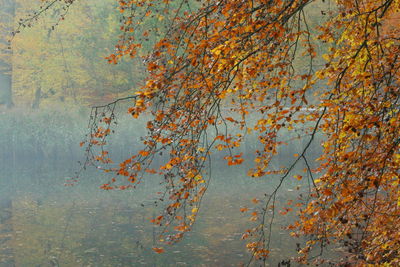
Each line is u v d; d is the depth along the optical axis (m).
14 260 9.44
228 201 13.72
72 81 29.30
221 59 4.11
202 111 4.45
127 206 13.67
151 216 12.46
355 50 4.95
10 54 28.86
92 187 16.75
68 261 9.37
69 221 12.23
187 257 9.31
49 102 31.17
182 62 4.33
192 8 19.52
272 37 4.40
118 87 27.89
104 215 12.73
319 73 4.32
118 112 24.36
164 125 4.41
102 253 9.73
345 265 5.45
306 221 5.12
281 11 4.27
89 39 27.58
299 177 5.12
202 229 11.03
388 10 5.50
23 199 14.92
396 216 4.99
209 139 21.83
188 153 4.54
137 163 4.42
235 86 4.50
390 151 3.84
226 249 9.61
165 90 4.34
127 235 10.90
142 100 4.11
